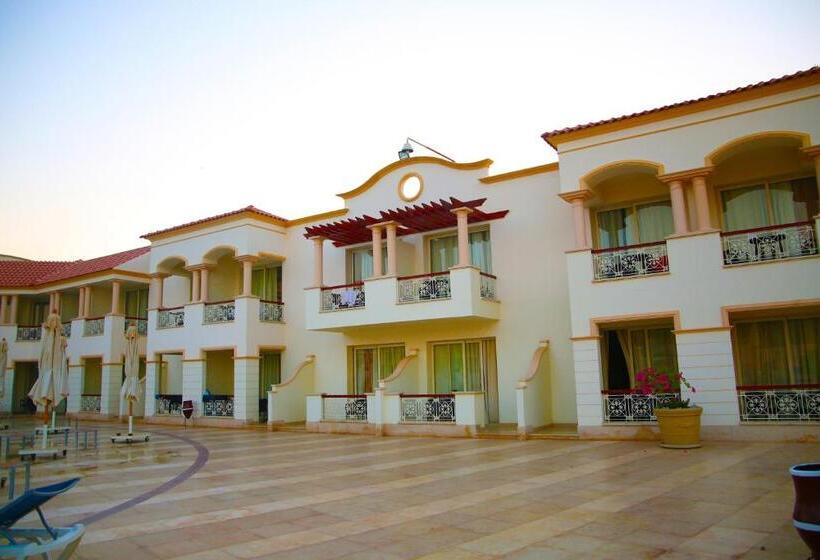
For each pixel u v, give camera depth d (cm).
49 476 1102
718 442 1309
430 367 1934
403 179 2052
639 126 1498
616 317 1470
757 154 1502
